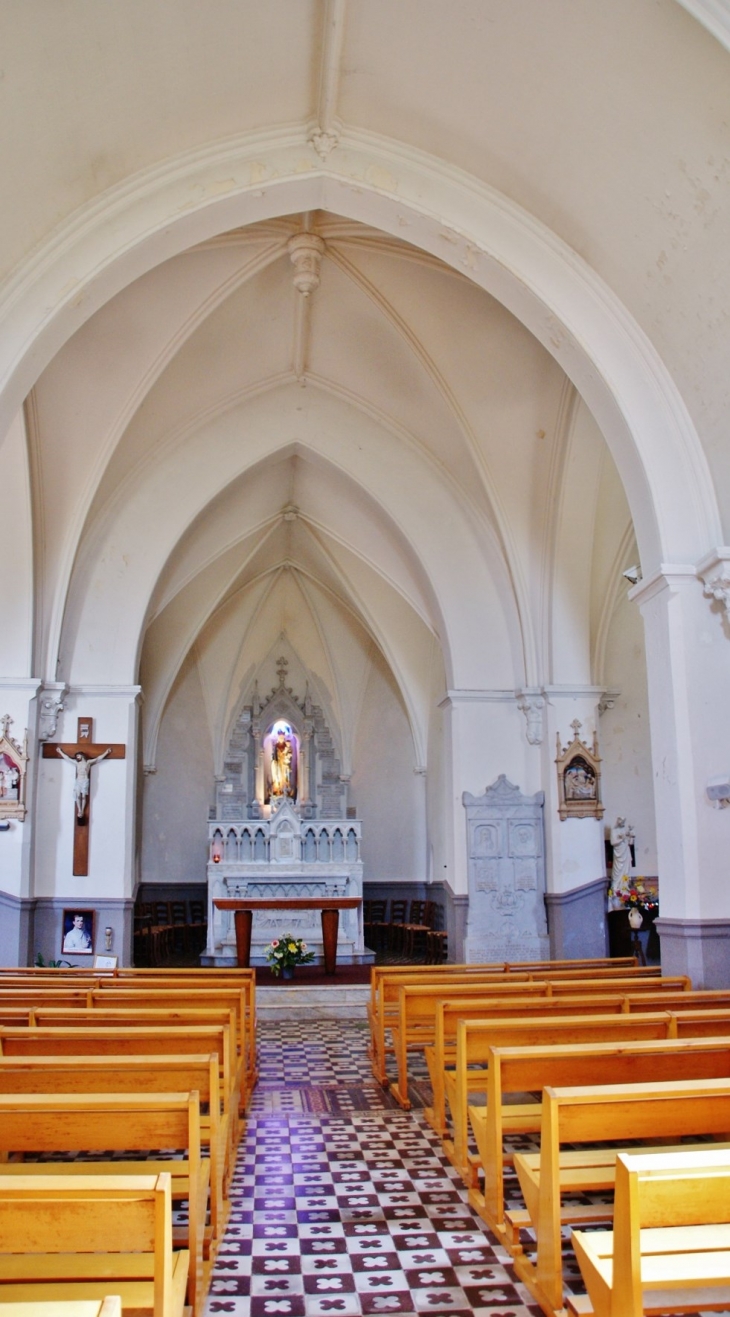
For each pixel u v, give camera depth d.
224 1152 5.79
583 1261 3.65
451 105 8.52
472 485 14.53
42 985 8.91
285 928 18.56
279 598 22.20
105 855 13.91
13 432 12.34
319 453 14.88
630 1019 6.06
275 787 22.05
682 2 6.25
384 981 8.98
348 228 11.60
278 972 15.56
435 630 16.38
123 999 7.81
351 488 15.52
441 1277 4.78
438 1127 7.03
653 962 14.72
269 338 13.57
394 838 22.20
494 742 14.80
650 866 17.52
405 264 11.91
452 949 14.78
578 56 7.38
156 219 8.88
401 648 20.34
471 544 15.07
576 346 9.06
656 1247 3.43
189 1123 4.21
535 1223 4.52
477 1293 4.61
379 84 8.58
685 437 8.91
